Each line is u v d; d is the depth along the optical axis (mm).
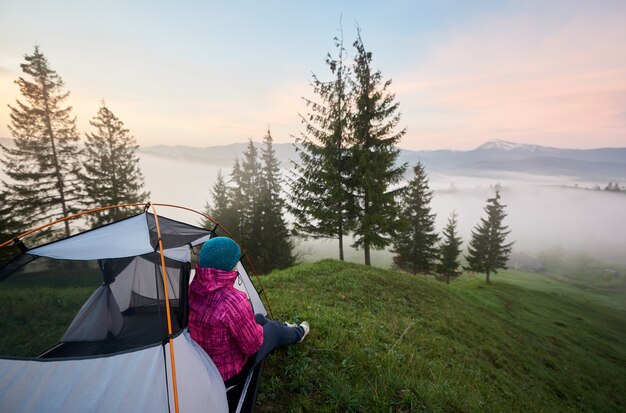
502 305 31500
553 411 7918
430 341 8000
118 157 28359
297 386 4082
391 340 6652
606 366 17766
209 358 2947
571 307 49531
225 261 2881
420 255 42188
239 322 2791
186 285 3102
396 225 18625
